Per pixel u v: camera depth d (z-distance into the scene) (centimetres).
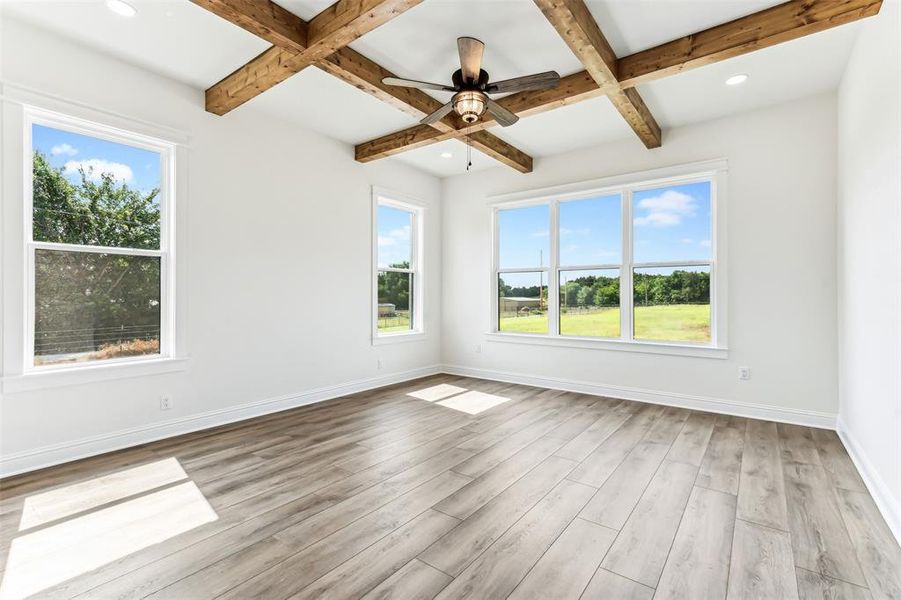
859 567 179
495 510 225
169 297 341
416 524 212
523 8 257
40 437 276
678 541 197
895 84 213
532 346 531
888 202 226
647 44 289
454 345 605
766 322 385
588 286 497
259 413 397
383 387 519
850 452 302
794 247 373
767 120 384
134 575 173
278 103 381
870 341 259
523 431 354
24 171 271
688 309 433
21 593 162
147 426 325
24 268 271
